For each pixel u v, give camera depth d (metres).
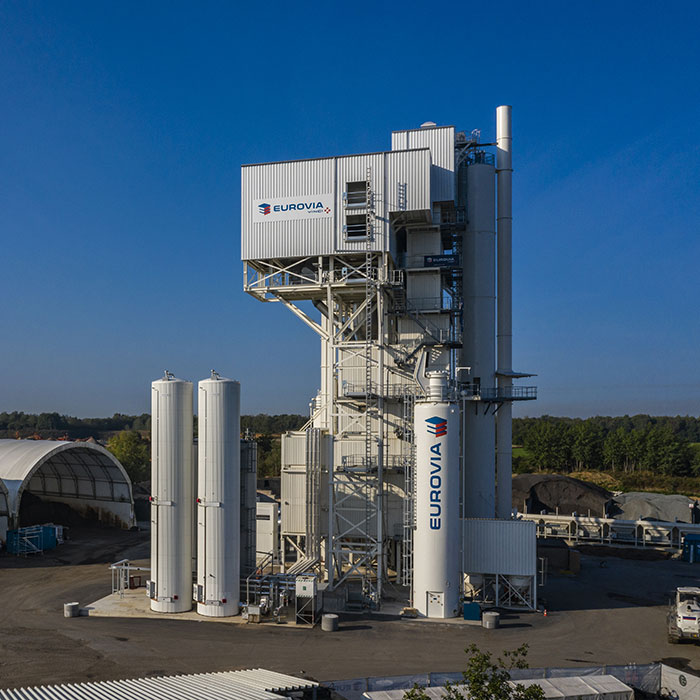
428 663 26.62
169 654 27.38
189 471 34.69
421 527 34.19
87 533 59.12
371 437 39.75
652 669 23.92
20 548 49.41
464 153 48.25
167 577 33.84
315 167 41.41
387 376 42.72
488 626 31.67
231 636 29.97
